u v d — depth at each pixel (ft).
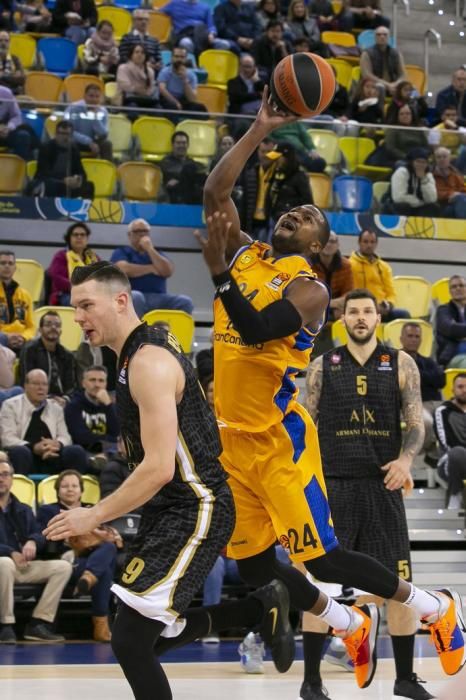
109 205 49.96
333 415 22.63
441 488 41.27
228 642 33.55
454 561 39.27
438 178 53.16
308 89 17.85
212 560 14.61
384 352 22.91
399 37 75.41
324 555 18.34
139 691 14.19
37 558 34.37
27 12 63.52
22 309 43.50
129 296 14.73
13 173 48.85
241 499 18.66
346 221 51.42
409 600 19.11
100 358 41.86
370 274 47.78
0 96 50.75
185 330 44.88
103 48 59.16
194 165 50.55
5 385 39.60
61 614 35.53
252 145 18.54
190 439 14.57
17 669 26.45
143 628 14.24
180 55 57.41
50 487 35.88
